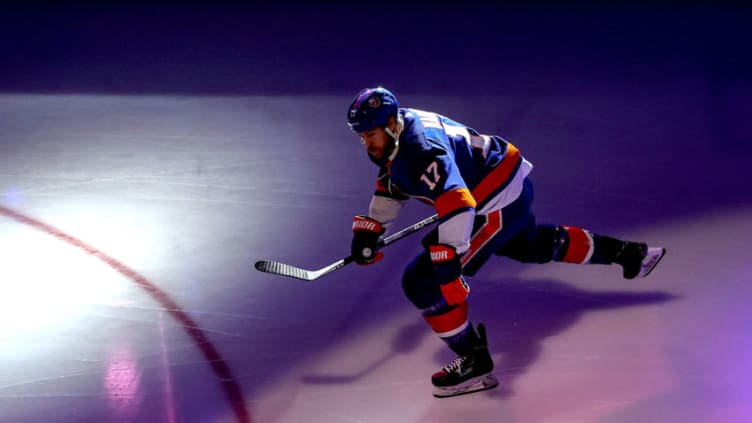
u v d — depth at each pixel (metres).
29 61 21.27
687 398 9.71
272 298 12.05
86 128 17.59
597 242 11.45
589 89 18.62
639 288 11.94
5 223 13.98
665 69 19.48
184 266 12.81
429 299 9.79
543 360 10.57
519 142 16.38
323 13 24.52
